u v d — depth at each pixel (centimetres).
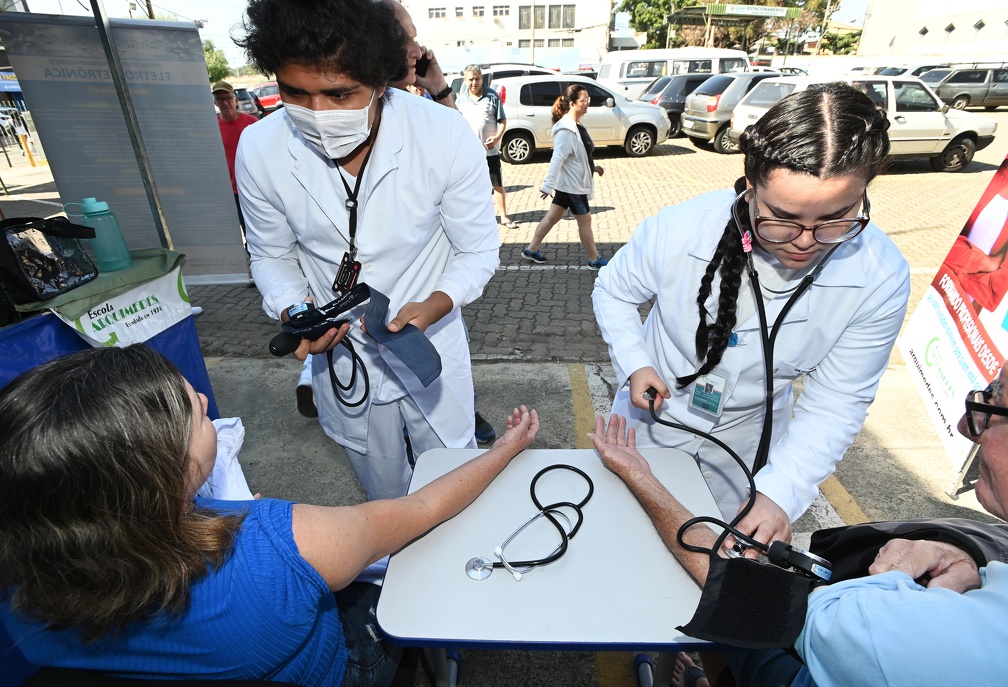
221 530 84
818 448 129
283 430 303
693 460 137
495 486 129
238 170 158
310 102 126
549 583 105
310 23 112
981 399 90
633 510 122
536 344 391
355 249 152
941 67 1505
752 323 132
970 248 221
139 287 232
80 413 71
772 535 116
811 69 2331
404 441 193
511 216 727
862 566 110
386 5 127
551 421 306
